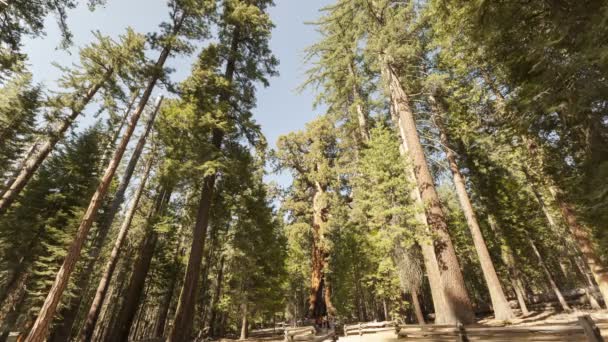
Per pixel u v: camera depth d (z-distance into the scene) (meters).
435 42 11.71
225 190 15.50
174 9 12.88
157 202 18.92
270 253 21.91
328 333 11.34
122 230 16.19
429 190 12.59
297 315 42.97
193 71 14.25
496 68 8.48
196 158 12.56
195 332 27.44
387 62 14.77
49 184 18.08
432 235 11.48
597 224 7.35
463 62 10.95
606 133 5.93
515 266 16.88
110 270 14.91
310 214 26.23
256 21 15.53
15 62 11.12
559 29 4.97
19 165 18.44
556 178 9.38
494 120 12.10
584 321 4.69
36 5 9.64
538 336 6.11
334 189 25.44
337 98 19.22
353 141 22.98
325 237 23.11
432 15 10.25
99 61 12.74
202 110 13.58
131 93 12.91
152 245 17.61
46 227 15.89
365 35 15.65
